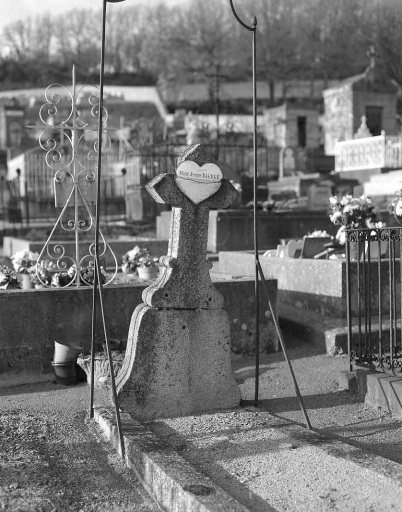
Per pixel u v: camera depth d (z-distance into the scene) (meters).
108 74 80.25
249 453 4.55
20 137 46.59
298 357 7.50
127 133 33.66
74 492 4.28
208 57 70.94
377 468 4.12
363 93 35.25
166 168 22.30
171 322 5.48
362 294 8.19
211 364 5.63
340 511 3.65
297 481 4.05
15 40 84.62
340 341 7.49
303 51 68.94
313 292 8.59
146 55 78.19
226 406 5.68
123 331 7.23
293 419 5.52
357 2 65.31
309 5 68.62
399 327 7.64
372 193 21.95
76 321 7.05
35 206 28.14
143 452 4.45
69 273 7.81
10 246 15.95
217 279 8.59
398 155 26.02
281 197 24.17
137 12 80.56
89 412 5.49
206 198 5.52
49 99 8.06
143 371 5.43
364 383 5.93
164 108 54.94
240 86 67.94
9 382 6.72
